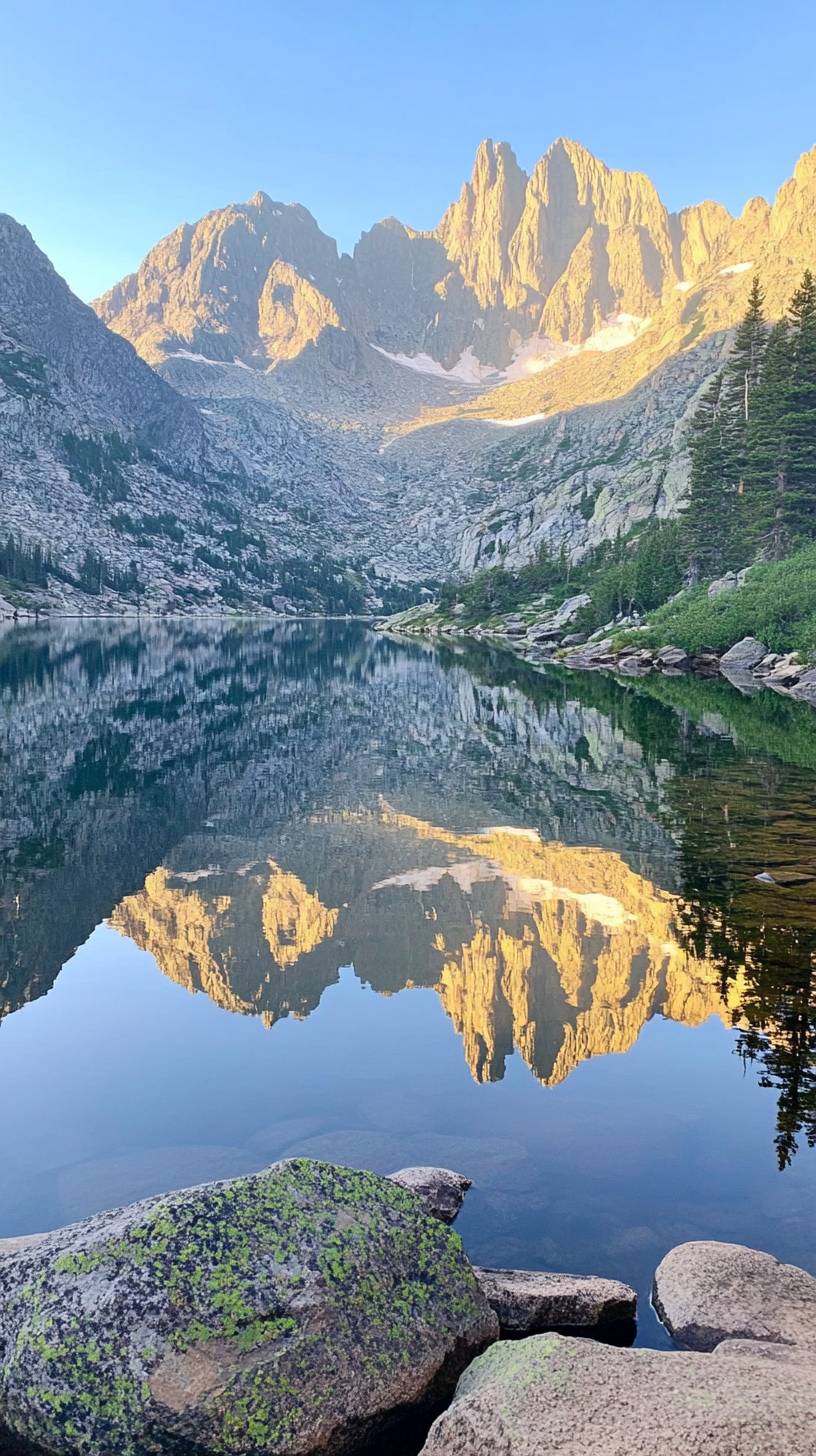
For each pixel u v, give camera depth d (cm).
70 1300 568
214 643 13375
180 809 2691
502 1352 584
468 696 6003
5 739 4084
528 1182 859
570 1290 680
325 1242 612
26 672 7538
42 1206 843
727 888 1812
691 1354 553
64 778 3189
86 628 17325
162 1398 524
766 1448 452
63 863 2112
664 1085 1049
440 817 2564
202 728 4525
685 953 1462
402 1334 595
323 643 13875
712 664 7456
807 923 1592
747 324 10731
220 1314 557
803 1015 1221
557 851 2150
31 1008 1334
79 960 1521
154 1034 1237
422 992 1352
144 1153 938
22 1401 545
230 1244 593
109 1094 1071
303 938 1605
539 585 18375
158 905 1803
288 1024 1267
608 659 8794
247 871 2041
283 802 2786
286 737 4216
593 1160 897
